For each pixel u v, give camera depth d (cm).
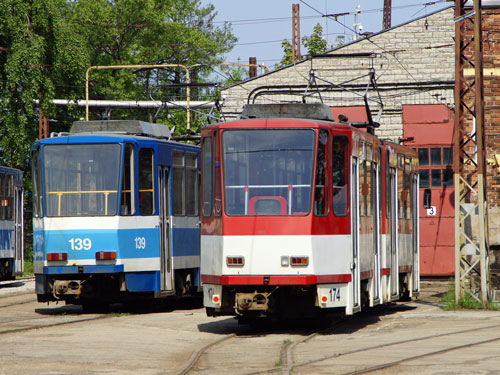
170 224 3844
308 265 2781
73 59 7650
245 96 6562
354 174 2986
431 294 4656
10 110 7312
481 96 3638
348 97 6294
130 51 11844
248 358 2347
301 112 3117
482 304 3628
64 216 3647
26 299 4594
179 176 3956
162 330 3086
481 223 3612
